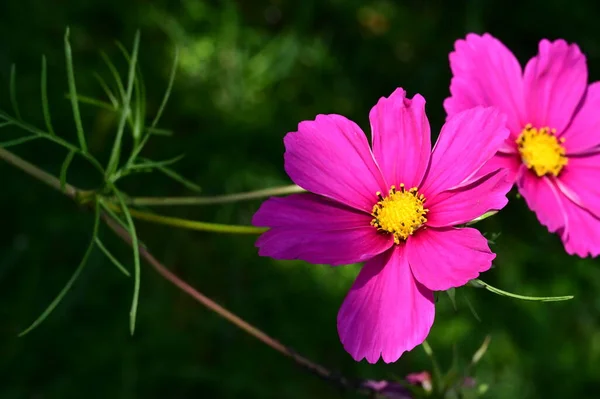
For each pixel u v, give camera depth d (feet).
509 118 1.80
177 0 2.86
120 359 2.30
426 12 3.08
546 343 2.48
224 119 2.70
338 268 2.53
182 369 2.32
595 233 1.79
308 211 1.67
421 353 2.39
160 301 2.37
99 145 2.49
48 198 2.39
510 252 2.62
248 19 2.97
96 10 2.75
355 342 1.63
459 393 1.74
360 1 3.04
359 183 1.69
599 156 1.82
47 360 2.29
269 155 2.68
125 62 2.67
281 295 2.45
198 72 2.77
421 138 1.69
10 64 2.51
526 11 2.95
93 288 2.35
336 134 1.69
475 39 1.81
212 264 2.47
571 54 1.83
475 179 1.66
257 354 2.37
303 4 2.97
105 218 1.76
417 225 1.67
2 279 2.33
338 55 2.96
